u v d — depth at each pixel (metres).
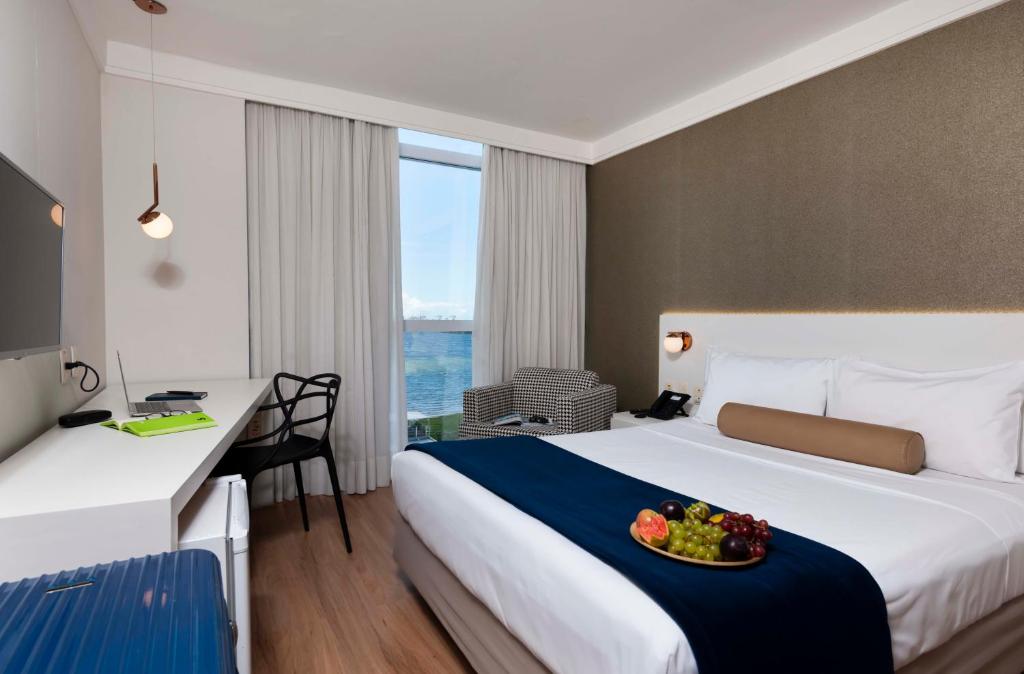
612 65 2.93
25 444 1.60
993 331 2.04
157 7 2.38
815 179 2.69
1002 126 2.04
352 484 3.34
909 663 1.25
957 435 1.90
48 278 1.47
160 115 2.82
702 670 0.91
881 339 2.39
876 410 2.14
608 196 4.12
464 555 1.58
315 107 3.19
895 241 2.37
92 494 1.11
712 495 1.68
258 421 3.13
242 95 3.00
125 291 2.77
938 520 1.45
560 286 4.20
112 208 2.73
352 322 3.33
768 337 2.88
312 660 1.74
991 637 1.44
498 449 2.23
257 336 3.09
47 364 1.81
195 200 2.91
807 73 2.70
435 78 3.10
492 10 2.41
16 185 1.25
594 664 1.05
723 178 3.18
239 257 3.02
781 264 2.85
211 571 0.84
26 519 1.01
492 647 1.48
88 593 0.76
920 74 2.28
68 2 2.09
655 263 3.68
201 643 0.63
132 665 0.59
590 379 3.50
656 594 1.03
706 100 3.25
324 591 2.18
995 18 2.05
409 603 2.10
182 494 1.19
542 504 1.53
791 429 2.23
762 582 1.09
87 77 2.40
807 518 1.47
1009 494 1.66
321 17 2.47
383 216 3.44
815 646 1.04
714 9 2.39
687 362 3.40
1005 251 2.03
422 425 3.81
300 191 3.22
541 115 3.67
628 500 1.60
